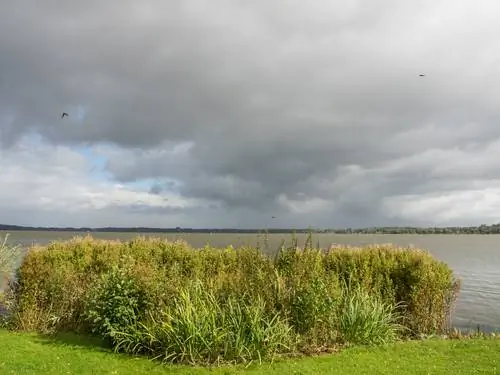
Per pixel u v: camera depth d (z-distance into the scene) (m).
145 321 8.78
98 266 11.17
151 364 7.67
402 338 10.36
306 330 8.94
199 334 7.85
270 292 9.39
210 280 10.01
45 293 10.52
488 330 14.79
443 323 11.25
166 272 10.56
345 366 7.58
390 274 11.59
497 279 28.89
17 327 10.21
